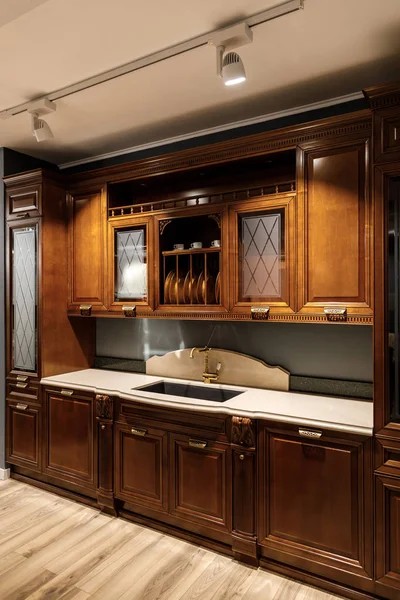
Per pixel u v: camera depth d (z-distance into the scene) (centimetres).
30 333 315
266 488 216
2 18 151
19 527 259
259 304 238
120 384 285
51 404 303
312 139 223
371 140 207
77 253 316
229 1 164
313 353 258
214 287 263
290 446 210
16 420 323
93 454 280
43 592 201
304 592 201
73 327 331
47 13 169
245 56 202
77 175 311
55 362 316
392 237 187
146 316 279
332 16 172
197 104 253
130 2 163
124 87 231
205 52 196
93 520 268
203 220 273
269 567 218
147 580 210
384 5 166
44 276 306
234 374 279
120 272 295
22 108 254
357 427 192
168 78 221
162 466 249
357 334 245
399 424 185
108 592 201
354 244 212
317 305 221
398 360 187
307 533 205
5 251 327
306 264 224
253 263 242
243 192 273
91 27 179
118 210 307
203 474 235
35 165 351
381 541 188
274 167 263
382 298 189
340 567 197
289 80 225
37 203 307
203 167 263
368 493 191
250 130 277
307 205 224
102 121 277
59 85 230
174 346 310
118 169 292
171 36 186
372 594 192
